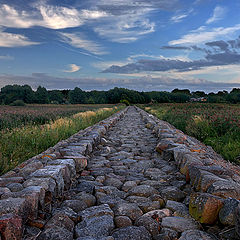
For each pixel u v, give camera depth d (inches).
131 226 89.2
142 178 153.8
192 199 101.3
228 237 80.4
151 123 444.5
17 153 204.1
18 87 3348.9
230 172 132.1
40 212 95.9
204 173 121.0
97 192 126.3
